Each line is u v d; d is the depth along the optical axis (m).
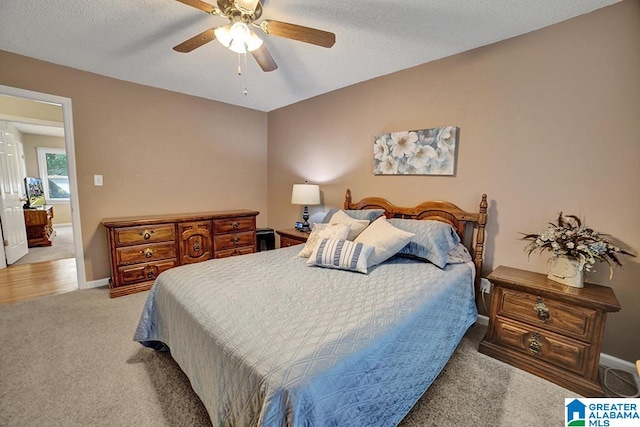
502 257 2.26
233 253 3.69
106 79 3.04
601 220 1.84
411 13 1.85
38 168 6.80
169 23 2.01
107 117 3.08
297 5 1.79
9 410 1.44
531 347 1.80
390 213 2.85
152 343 1.93
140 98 3.28
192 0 1.48
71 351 1.95
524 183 2.12
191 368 1.39
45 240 5.02
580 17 1.84
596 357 1.58
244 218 3.76
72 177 2.93
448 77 2.46
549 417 1.45
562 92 1.93
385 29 2.05
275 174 4.39
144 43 2.31
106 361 1.85
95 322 2.35
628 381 1.71
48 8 1.84
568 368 1.67
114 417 1.42
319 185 3.69
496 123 2.22
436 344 1.59
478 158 2.33
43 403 1.49
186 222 3.26
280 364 0.97
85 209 3.04
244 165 4.29
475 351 2.01
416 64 2.63
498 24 1.96
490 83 2.24
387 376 1.19
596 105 1.82
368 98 3.05
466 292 2.03
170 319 1.64
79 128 2.93
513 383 1.69
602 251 1.67
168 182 3.58
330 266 2.02
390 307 1.41
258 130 4.39
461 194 2.44
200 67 2.78
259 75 2.96
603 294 1.65
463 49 2.33
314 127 3.70
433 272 1.95
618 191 1.78
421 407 1.50
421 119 2.65
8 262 3.88
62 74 2.78
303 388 0.89
